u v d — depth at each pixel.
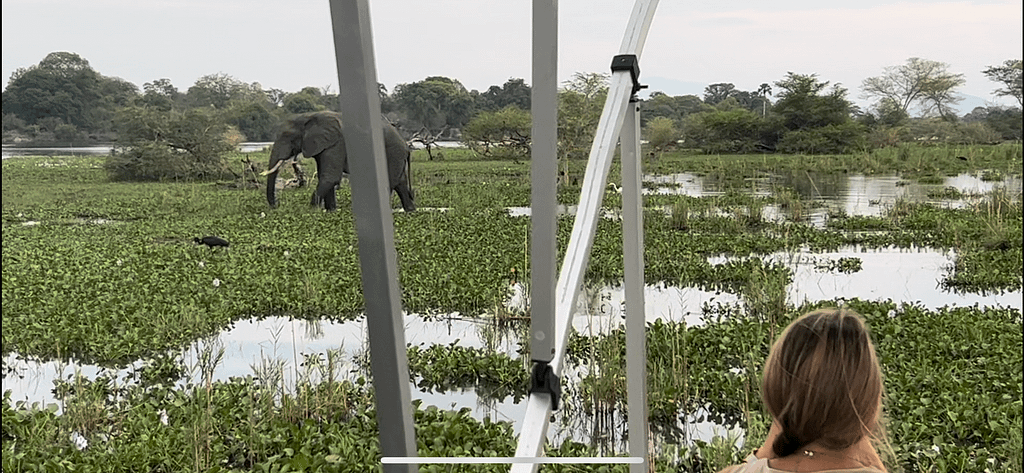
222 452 5.82
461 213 19.17
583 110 33.22
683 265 12.34
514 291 10.88
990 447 5.78
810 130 51.09
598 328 9.35
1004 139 53.16
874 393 1.98
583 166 31.56
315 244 14.84
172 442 5.86
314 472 5.40
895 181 28.97
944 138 51.69
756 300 10.01
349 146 1.48
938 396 6.59
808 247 14.76
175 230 17.02
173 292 10.91
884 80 64.75
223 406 6.58
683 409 6.86
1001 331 8.55
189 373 7.98
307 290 10.66
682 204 17.30
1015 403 6.37
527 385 7.58
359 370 7.94
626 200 3.12
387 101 66.94
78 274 12.20
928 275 12.30
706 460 5.62
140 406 6.66
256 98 73.31
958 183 27.64
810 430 1.97
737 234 15.97
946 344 8.02
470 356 8.03
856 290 11.34
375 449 5.66
